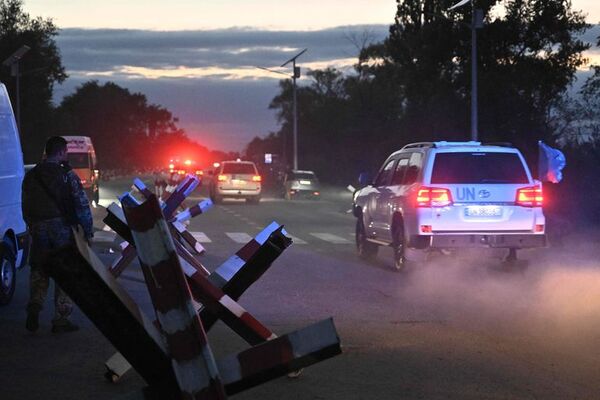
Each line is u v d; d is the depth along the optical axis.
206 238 31.44
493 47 64.75
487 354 12.02
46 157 13.41
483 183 21.12
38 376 10.78
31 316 13.10
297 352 6.04
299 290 18.42
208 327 8.29
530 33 64.00
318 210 51.66
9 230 16.59
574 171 40.66
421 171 21.38
